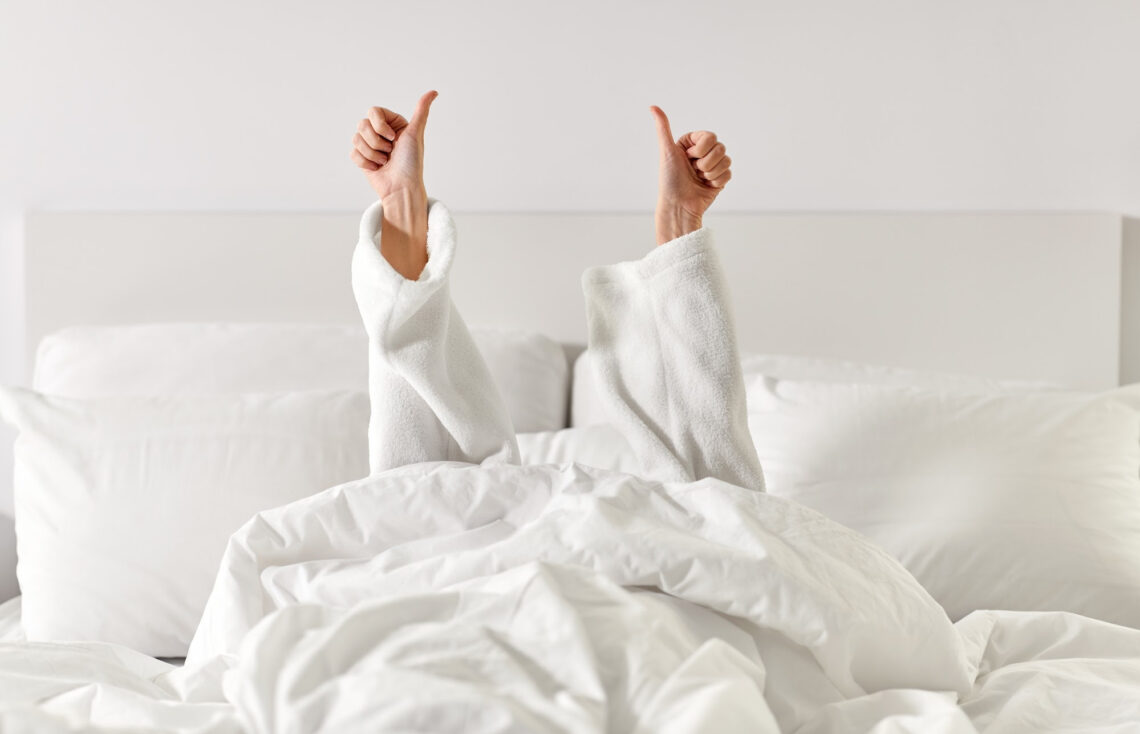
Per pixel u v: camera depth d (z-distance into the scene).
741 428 1.66
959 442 2.04
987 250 2.60
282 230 2.61
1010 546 1.92
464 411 1.59
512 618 1.07
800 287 2.61
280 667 0.99
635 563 1.20
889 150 2.66
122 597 1.91
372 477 1.46
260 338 2.43
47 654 1.27
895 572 1.35
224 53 2.66
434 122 2.67
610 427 2.26
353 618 1.03
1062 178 2.65
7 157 2.64
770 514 1.33
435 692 0.91
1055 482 1.99
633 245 2.62
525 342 2.51
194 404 2.12
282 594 1.37
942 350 2.60
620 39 2.66
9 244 2.65
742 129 2.66
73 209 2.65
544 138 2.67
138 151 2.65
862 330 2.61
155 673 1.42
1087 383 2.59
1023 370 2.60
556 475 1.44
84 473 2.01
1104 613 1.90
